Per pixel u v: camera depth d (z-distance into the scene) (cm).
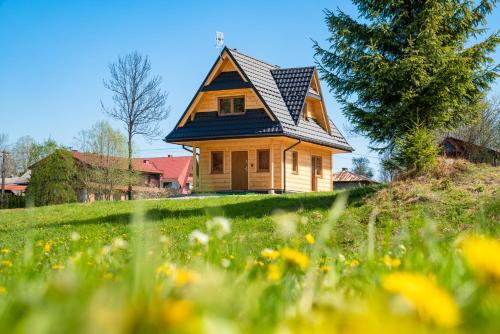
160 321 70
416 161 1512
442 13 2162
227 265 236
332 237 289
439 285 159
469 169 1479
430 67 2150
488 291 115
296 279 182
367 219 1196
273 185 2809
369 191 1575
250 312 123
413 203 1255
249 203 1700
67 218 1734
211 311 98
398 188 1359
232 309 112
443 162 1516
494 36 2158
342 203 188
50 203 4153
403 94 2095
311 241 276
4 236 1357
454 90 2128
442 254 232
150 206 1764
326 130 3266
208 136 2827
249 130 2769
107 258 311
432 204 1213
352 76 2228
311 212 1377
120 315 70
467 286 128
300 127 2941
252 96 2848
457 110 2306
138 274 141
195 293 112
